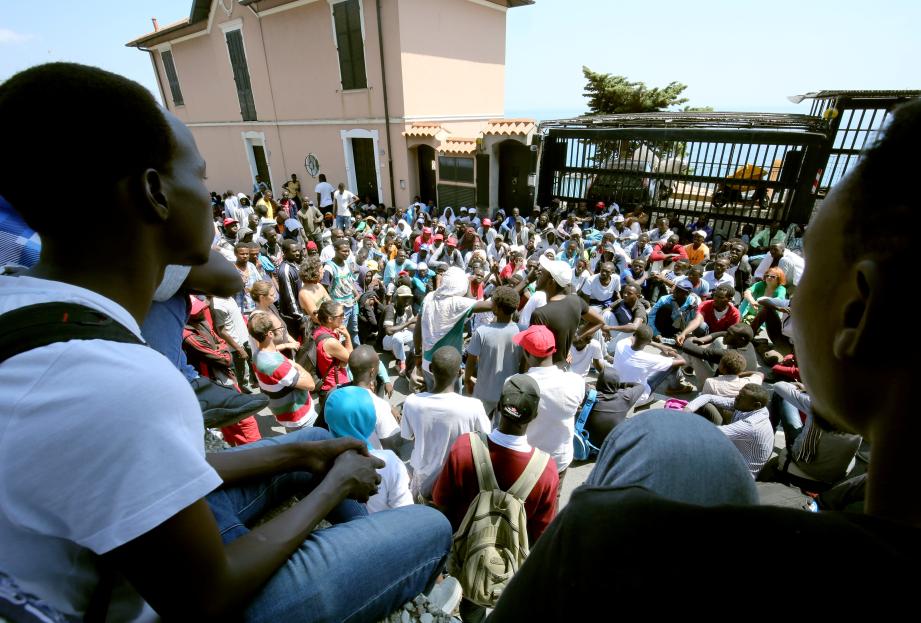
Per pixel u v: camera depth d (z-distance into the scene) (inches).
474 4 547.8
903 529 12.6
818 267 16.7
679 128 397.4
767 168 386.6
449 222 490.3
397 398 205.9
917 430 13.5
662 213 446.6
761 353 238.8
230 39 622.2
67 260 22.9
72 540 20.2
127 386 19.6
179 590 22.3
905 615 10.4
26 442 18.2
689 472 24.3
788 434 133.3
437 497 89.9
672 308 227.1
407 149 523.8
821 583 11.5
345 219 515.2
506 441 85.4
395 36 480.7
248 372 201.9
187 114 762.8
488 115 608.4
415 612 42.4
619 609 14.2
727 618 12.5
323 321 159.3
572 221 398.0
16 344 19.0
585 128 450.6
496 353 142.7
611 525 15.7
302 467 43.1
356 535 37.9
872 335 13.8
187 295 49.9
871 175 14.3
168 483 20.5
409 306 238.4
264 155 679.1
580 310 157.4
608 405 150.8
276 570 31.9
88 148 20.7
